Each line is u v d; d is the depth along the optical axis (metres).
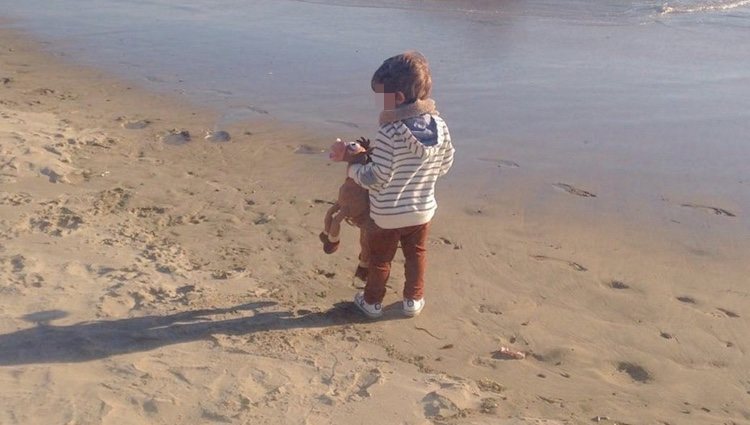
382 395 2.47
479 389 2.59
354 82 6.25
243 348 2.70
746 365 2.85
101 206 3.83
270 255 3.46
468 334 2.95
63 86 6.12
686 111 5.62
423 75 2.69
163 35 7.78
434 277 3.36
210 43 7.48
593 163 4.70
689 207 4.16
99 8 9.03
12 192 3.89
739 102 5.82
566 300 3.24
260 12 8.88
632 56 7.16
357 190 2.86
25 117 5.18
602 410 2.53
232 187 4.23
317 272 3.34
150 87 6.11
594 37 7.88
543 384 2.67
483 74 6.54
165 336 2.74
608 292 3.31
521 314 3.11
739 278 3.46
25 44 7.44
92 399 2.35
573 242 3.75
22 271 3.09
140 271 3.19
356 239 3.66
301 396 2.44
